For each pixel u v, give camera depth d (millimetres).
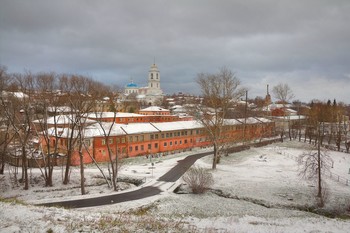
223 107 54188
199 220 24188
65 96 44594
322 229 23625
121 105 146250
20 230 15352
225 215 29594
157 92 188750
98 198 35312
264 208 33406
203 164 58062
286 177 47281
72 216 19844
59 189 41688
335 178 47031
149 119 112938
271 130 107750
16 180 44219
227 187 41094
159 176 47719
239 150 74188
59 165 56406
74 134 56781
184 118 125562
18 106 45344
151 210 31172
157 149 74188
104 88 50719
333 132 92500
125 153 66312
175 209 31875
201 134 86375
